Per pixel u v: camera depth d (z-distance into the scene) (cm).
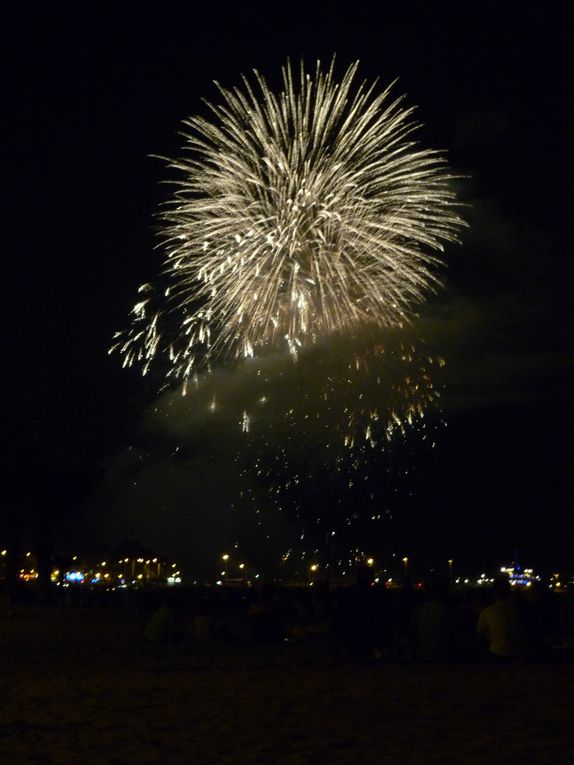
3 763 1065
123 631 3812
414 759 991
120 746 1141
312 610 3162
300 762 998
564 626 2595
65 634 3644
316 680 1727
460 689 1532
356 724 1230
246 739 1154
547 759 970
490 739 1091
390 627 2019
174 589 9625
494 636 1939
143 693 1650
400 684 1619
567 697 1423
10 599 5206
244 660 2225
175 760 1042
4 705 1555
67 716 1405
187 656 2408
